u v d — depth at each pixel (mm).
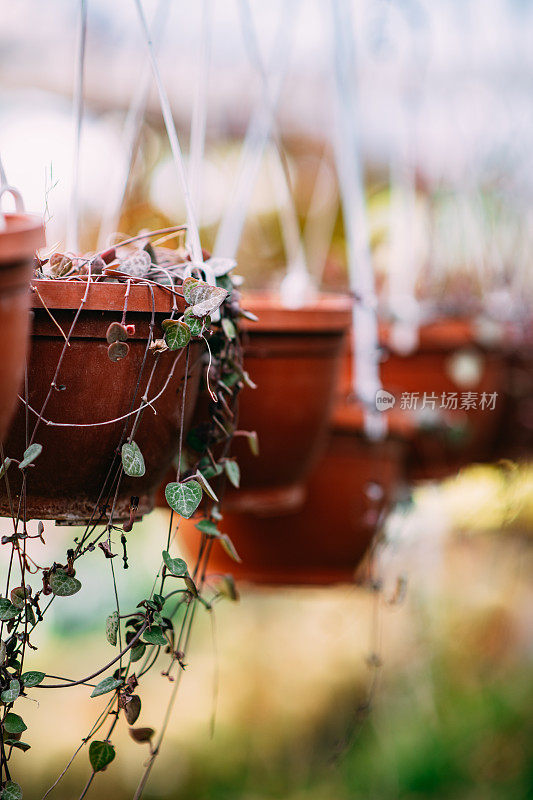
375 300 1481
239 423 1246
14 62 2385
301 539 1541
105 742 879
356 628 3201
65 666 2977
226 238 1491
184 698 3174
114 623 866
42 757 2854
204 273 933
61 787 2857
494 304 1924
